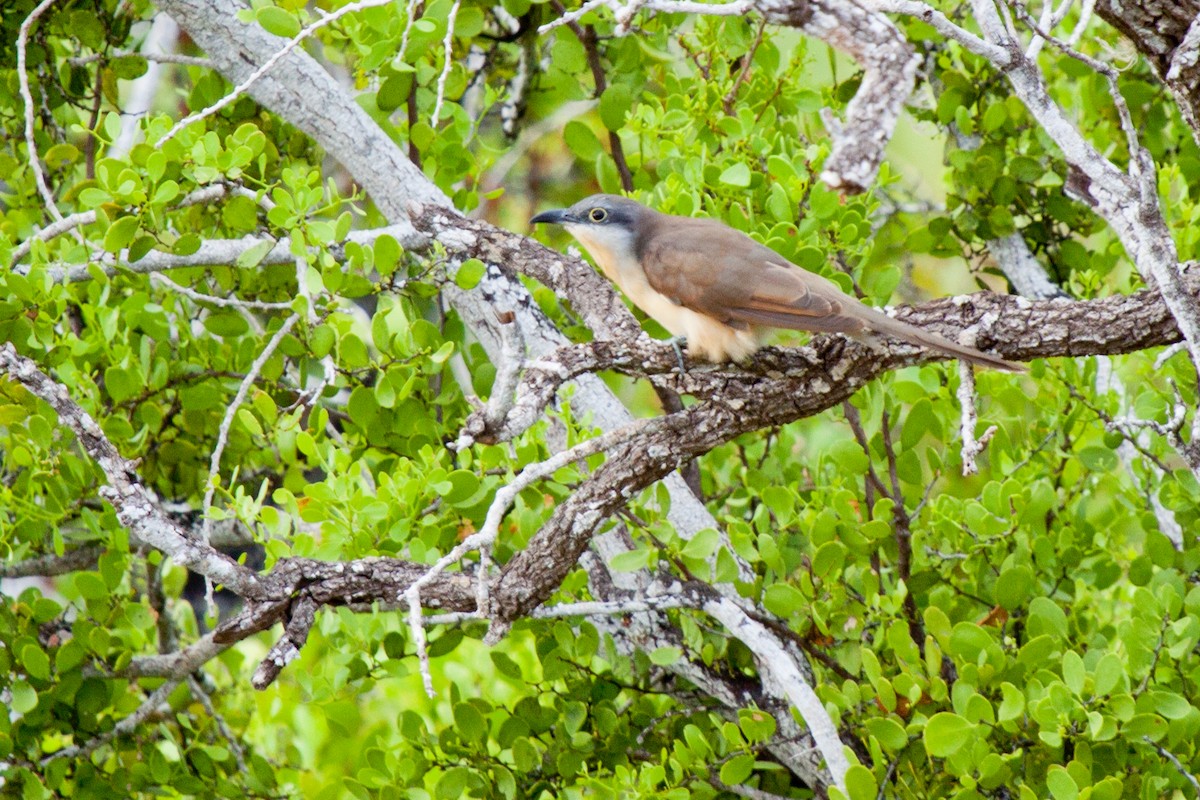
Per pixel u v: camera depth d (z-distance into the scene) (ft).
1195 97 26.63
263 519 31.50
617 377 48.24
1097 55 41.16
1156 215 24.34
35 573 38.73
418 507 32.60
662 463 27.96
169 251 35.83
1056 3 41.93
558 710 35.37
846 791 29.09
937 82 43.32
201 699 40.91
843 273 36.19
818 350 28.73
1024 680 31.07
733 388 28.14
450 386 37.47
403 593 28.45
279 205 33.22
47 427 33.73
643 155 40.16
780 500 34.94
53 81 41.39
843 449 34.09
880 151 23.30
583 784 33.73
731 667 35.35
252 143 33.83
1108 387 37.78
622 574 34.73
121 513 27.02
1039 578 35.94
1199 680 31.12
